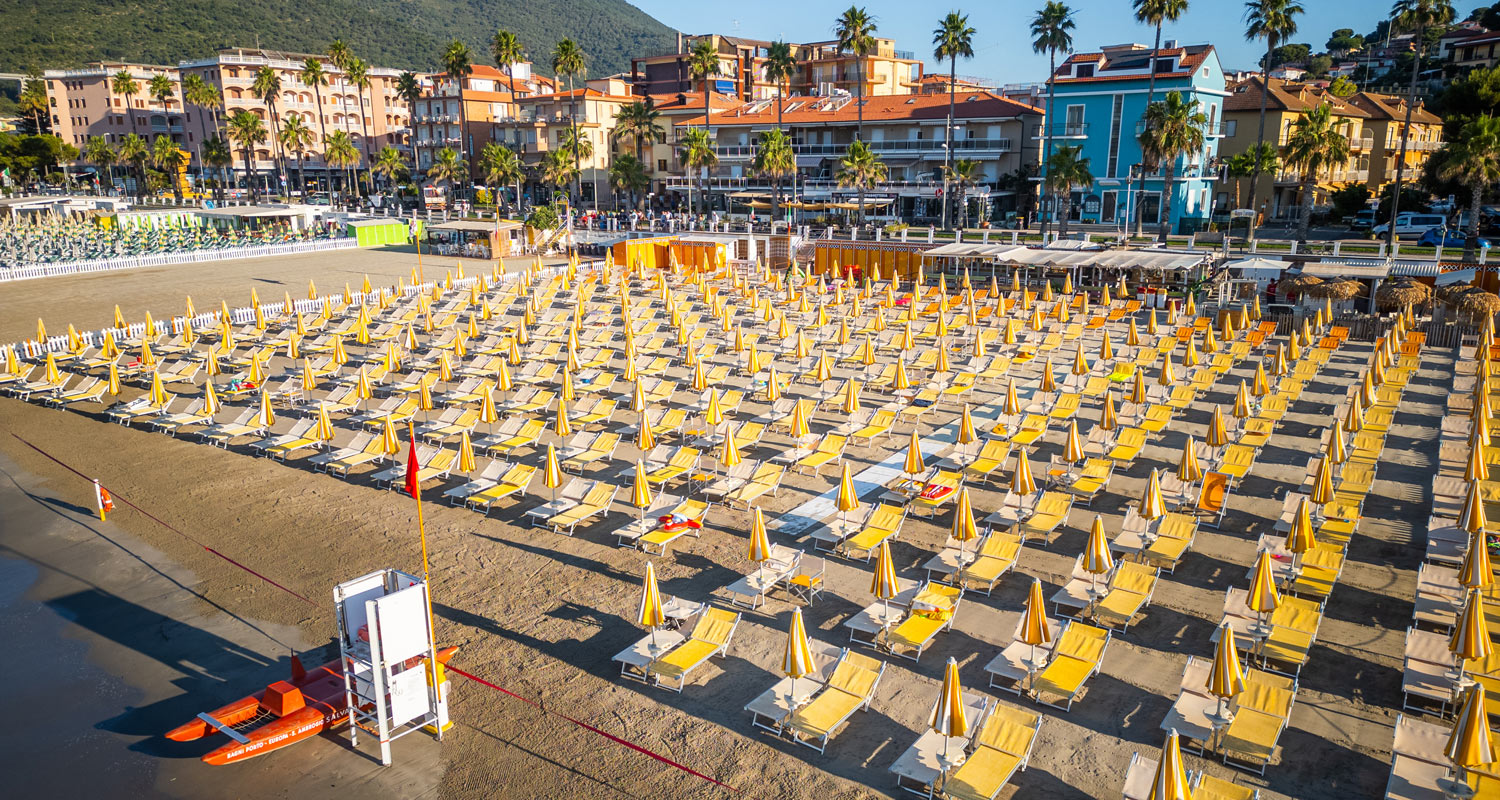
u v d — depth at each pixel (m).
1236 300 41.78
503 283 47.94
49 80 139.38
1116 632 14.21
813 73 97.56
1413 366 27.33
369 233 71.12
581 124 90.00
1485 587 12.74
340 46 103.38
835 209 73.19
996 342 33.41
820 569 16.61
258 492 21.19
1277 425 24.20
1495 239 48.78
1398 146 75.94
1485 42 86.50
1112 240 53.81
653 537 17.23
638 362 30.45
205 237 66.88
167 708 13.07
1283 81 78.56
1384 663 13.21
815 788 10.98
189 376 30.39
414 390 27.62
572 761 11.66
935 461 21.77
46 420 27.25
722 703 12.74
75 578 17.09
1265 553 12.53
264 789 11.35
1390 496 19.22
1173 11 54.53
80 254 59.25
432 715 12.53
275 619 15.41
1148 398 25.20
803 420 21.17
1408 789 9.89
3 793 11.34
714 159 73.31
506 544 18.06
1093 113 67.38
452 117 107.38
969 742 11.33
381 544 18.19
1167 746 9.02
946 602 14.09
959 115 72.38
